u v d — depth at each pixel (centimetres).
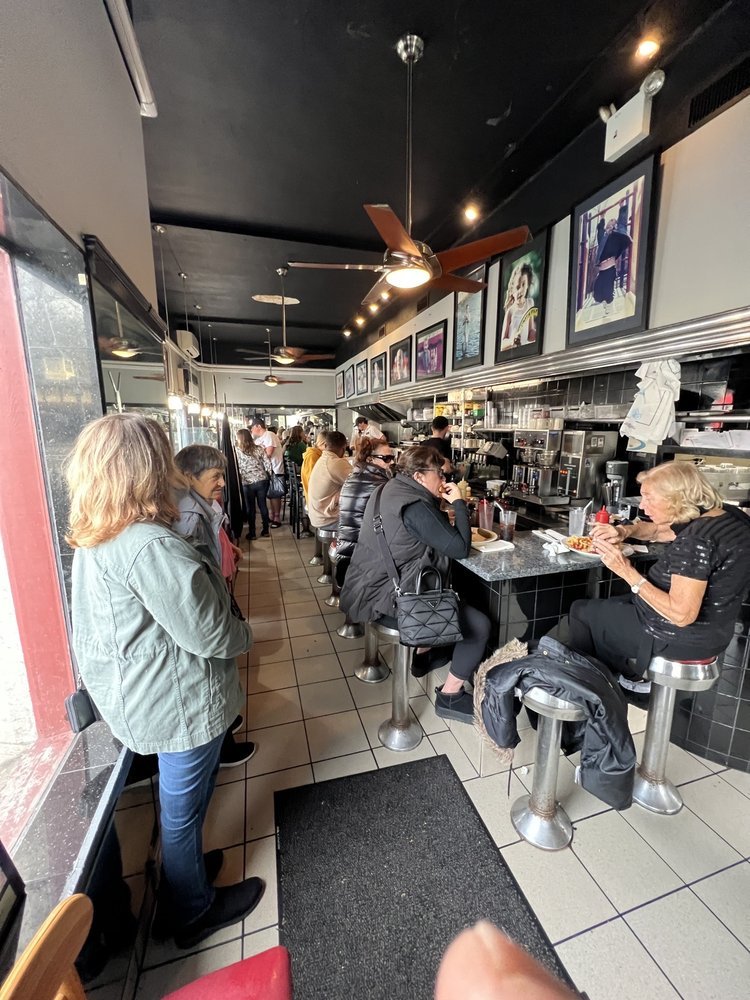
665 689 151
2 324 107
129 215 177
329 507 337
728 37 170
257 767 176
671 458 246
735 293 179
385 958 112
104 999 90
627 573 144
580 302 258
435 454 178
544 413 336
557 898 126
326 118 250
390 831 147
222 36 196
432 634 154
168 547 86
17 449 112
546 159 283
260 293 585
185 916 113
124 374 152
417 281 252
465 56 207
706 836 146
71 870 83
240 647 101
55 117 104
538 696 130
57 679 123
